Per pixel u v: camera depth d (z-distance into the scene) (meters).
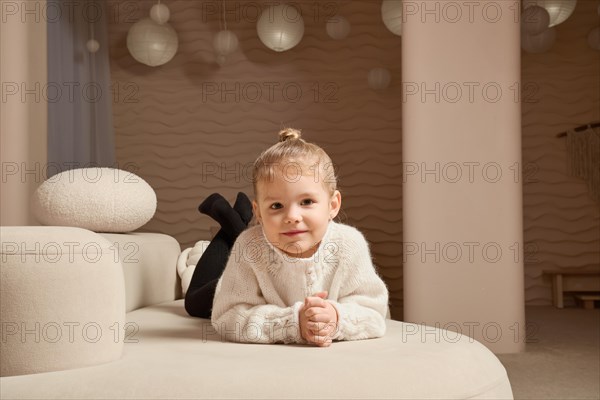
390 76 4.92
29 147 2.62
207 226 5.21
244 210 1.80
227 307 1.20
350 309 1.12
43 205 1.63
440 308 2.70
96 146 4.07
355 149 5.16
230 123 5.27
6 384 0.85
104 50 4.25
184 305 1.66
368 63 5.20
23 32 2.59
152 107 5.28
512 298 2.71
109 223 1.68
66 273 0.93
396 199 5.10
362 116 5.17
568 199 5.01
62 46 3.53
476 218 2.70
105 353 0.96
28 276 0.90
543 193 5.03
